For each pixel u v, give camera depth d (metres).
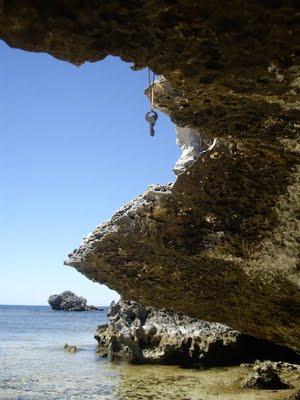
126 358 21.91
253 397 13.36
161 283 9.70
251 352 19.14
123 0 3.48
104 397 14.53
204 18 3.64
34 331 51.94
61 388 16.36
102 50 4.02
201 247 8.33
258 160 6.49
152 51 4.09
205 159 6.94
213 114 5.43
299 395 12.59
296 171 6.41
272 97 4.82
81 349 30.53
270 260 8.04
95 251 9.27
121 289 10.42
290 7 3.46
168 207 7.95
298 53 3.98
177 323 20.53
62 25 3.67
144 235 8.54
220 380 16.00
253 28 3.72
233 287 9.14
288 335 10.19
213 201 7.51
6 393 15.55
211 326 19.53
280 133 5.70
